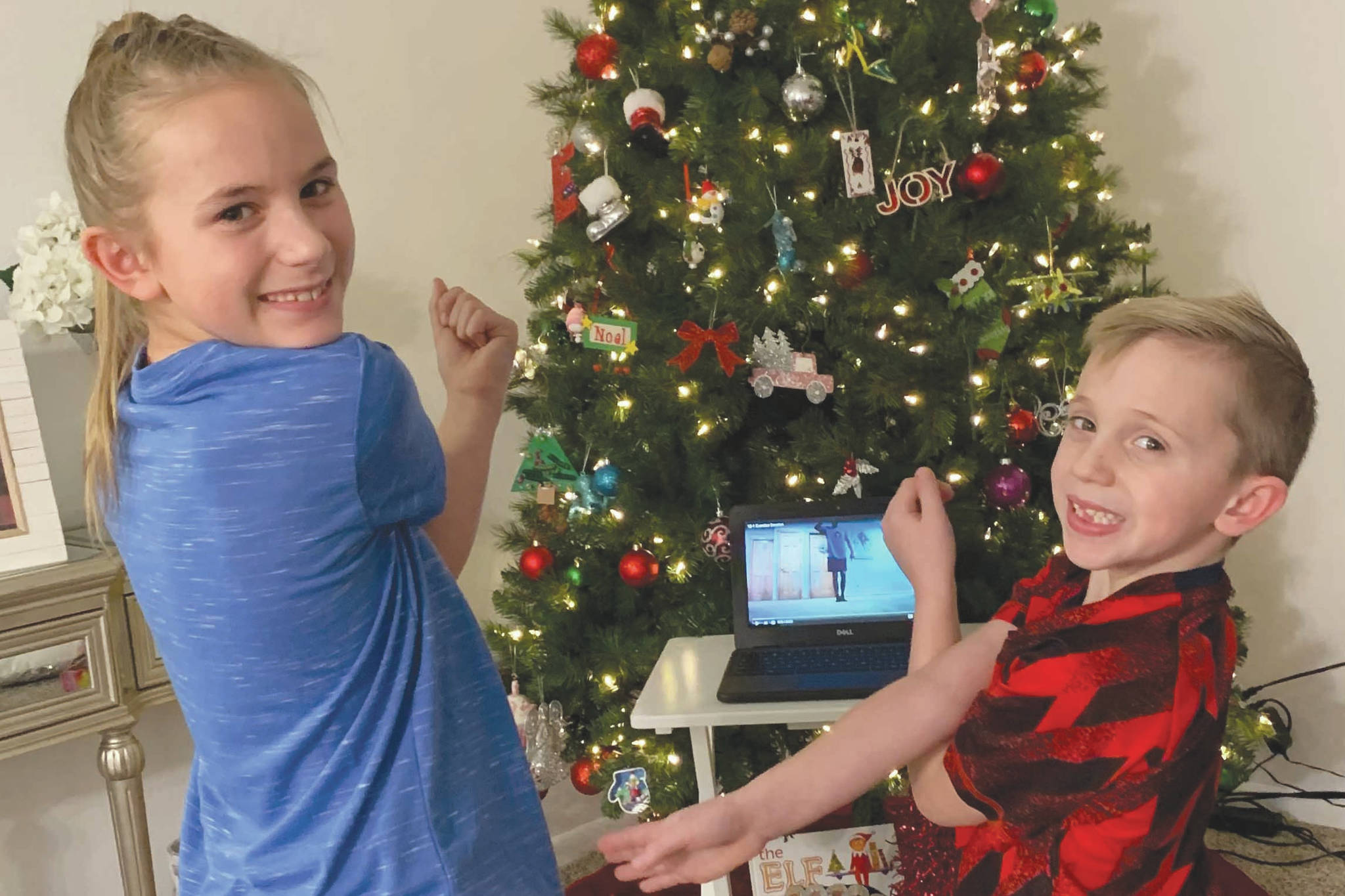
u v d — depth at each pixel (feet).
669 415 6.14
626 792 5.65
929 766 2.65
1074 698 2.36
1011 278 5.78
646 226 6.27
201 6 6.32
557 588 6.25
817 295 5.82
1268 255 7.36
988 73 5.61
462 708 2.59
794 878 5.35
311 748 2.38
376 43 7.23
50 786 5.82
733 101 5.83
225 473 2.22
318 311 2.28
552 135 6.59
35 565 4.90
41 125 5.73
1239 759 5.82
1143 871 2.33
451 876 2.40
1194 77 7.52
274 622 2.30
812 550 5.45
